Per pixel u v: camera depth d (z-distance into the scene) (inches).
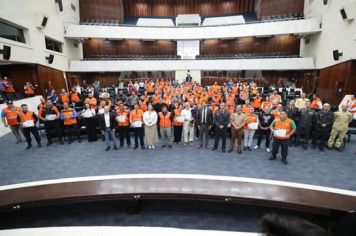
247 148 303.9
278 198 145.0
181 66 856.9
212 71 897.5
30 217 161.3
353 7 502.0
